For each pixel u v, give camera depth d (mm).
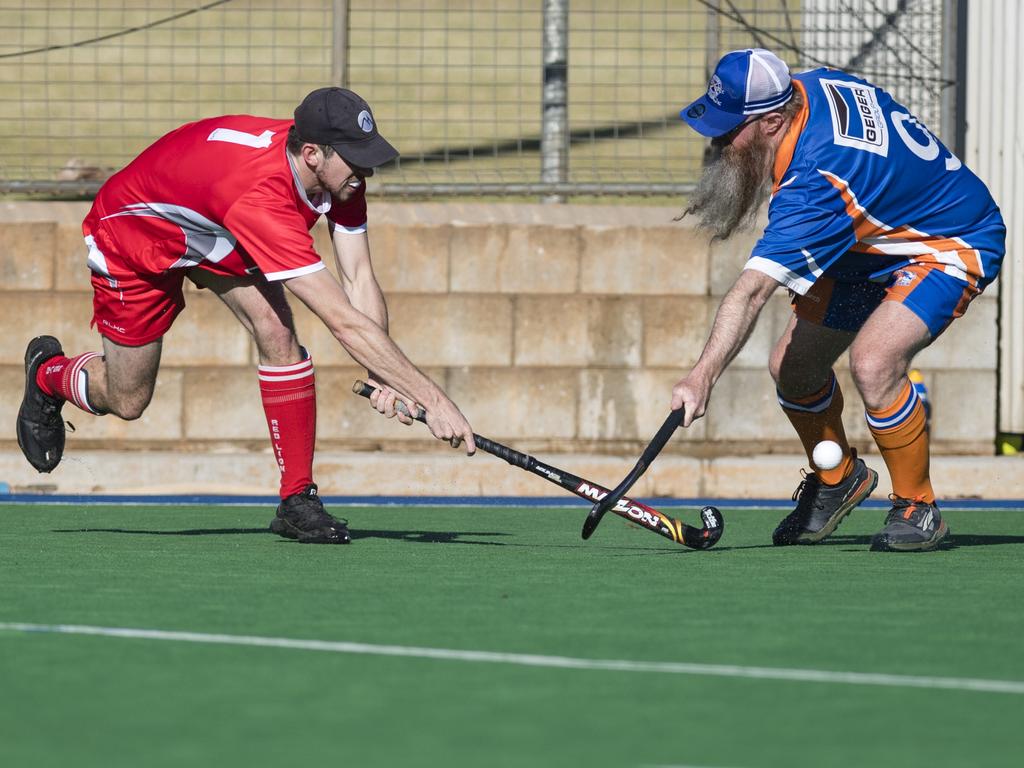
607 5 45969
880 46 35688
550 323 33688
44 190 35281
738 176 17875
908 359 18906
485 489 32281
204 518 25625
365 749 8734
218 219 18734
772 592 15289
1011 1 35000
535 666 11211
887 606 14336
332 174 18578
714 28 34875
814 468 20750
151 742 8891
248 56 39156
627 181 34906
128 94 44219
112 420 33469
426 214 33688
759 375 33812
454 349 33625
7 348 33375
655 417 33812
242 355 33594
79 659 11422
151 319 20094
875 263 19016
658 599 14711
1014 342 35125
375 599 14609
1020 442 35906
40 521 24906
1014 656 11734
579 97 41781
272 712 9688
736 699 10133
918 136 18562
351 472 32094
